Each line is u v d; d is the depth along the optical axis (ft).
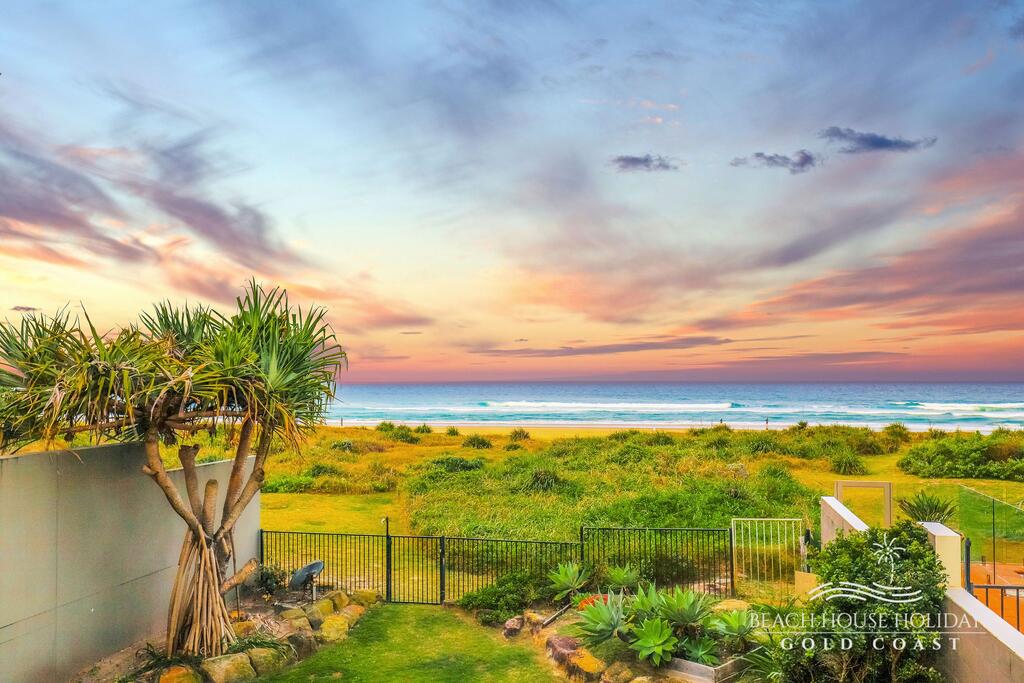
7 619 28.53
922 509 49.62
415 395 579.89
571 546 47.83
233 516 35.96
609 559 45.19
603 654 32.89
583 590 43.24
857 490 72.84
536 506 68.69
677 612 31.89
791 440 123.34
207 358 32.40
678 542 49.57
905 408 343.05
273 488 83.30
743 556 47.34
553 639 35.29
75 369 29.66
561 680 32.35
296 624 38.19
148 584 37.35
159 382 32.04
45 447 31.76
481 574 48.34
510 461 99.50
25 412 30.19
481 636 38.29
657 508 62.39
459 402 458.09
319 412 35.73
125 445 35.88
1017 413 302.25
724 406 378.73
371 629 39.40
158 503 38.34
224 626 34.58
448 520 62.64
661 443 122.72
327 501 77.51
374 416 321.93
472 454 119.14
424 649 36.40
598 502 68.39
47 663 30.55
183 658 32.68
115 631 34.78
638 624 33.73
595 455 105.81
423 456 116.37
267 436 36.17
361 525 65.26
